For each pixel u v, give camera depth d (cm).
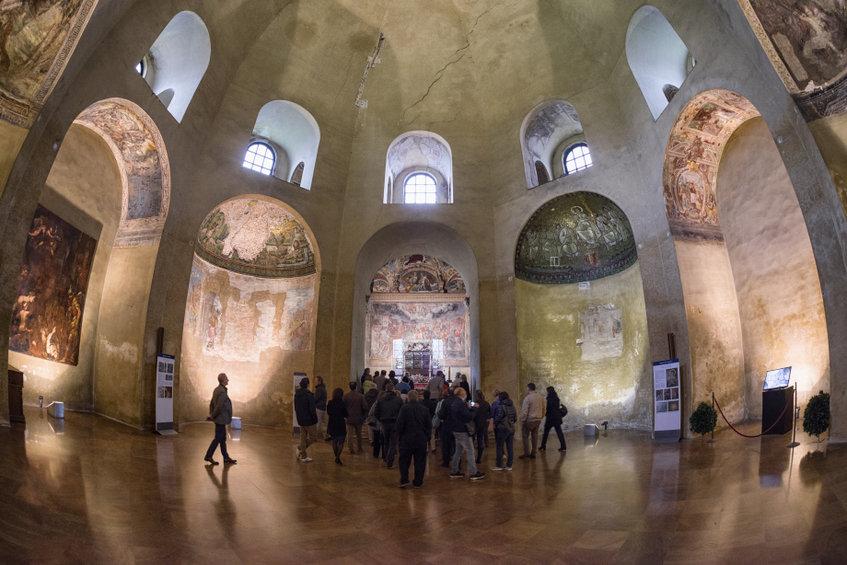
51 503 561
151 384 1348
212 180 1616
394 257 2084
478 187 1898
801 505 562
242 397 1798
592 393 1720
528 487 818
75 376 1340
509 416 1020
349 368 1744
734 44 1157
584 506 676
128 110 1322
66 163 1320
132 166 1466
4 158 950
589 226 1775
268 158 2011
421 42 1892
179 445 1140
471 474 886
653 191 1493
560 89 1778
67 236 1310
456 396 952
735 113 1355
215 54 1592
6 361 945
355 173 1909
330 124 1903
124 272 1432
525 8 1778
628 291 1673
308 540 536
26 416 1071
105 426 1211
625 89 1616
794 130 1006
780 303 1309
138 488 689
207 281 1772
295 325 1845
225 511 623
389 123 1948
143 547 477
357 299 1855
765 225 1357
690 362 1328
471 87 1933
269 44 1753
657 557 469
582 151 1955
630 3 1504
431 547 520
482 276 1817
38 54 947
